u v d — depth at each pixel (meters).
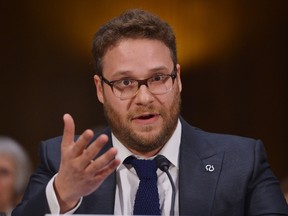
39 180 4.38
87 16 12.98
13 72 13.17
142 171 4.07
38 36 13.14
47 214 3.49
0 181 6.37
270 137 13.02
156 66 3.92
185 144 4.33
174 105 4.00
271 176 4.31
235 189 4.15
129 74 3.93
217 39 12.91
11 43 13.14
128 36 3.98
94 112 13.14
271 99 12.96
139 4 12.75
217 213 4.07
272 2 12.88
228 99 13.02
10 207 6.43
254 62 12.95
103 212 4.09
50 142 4.62
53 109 13.18
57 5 13.08
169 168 4.21
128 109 3.93
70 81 13.15
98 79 4.20
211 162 4.26
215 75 12.96
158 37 3.99
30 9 13.11
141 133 3.93
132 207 4.13
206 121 13.02
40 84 13.18
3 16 13.12
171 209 3.87
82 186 3.46
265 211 4.06
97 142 3.32
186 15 12.84
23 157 6.57
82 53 13.09
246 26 12.92
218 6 12.87
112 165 3.40
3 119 13.14
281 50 12.89
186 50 12.92
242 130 13.02
